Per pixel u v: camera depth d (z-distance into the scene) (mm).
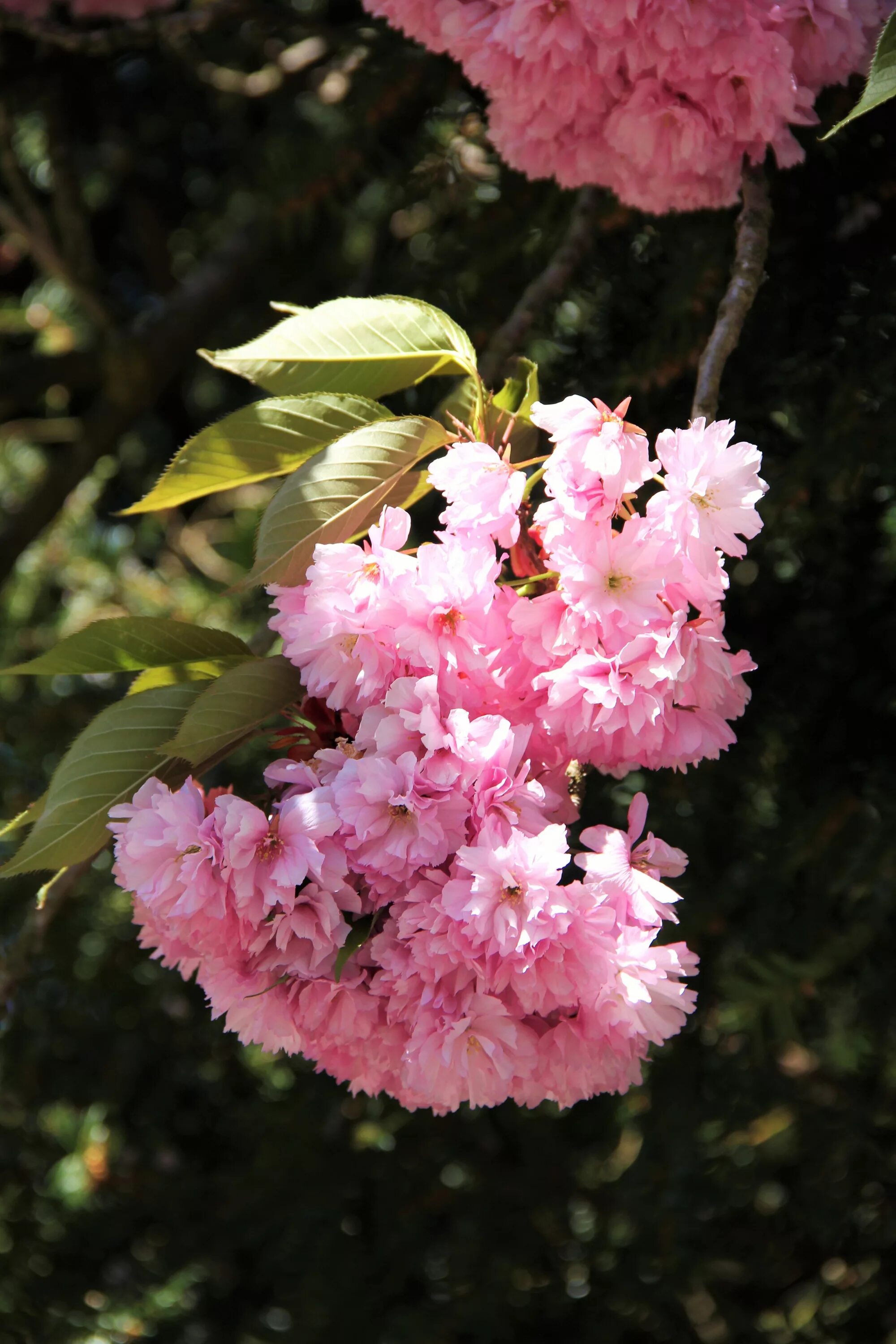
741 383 2195
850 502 2199
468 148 2535
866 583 2346
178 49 3188
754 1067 2416
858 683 2359
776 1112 2777
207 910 1761
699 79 1953
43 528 3713
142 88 3693
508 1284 2986
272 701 1824
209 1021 3424
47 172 3670
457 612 1762
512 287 2426
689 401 2207
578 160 2025
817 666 2373
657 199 2025
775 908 2373
